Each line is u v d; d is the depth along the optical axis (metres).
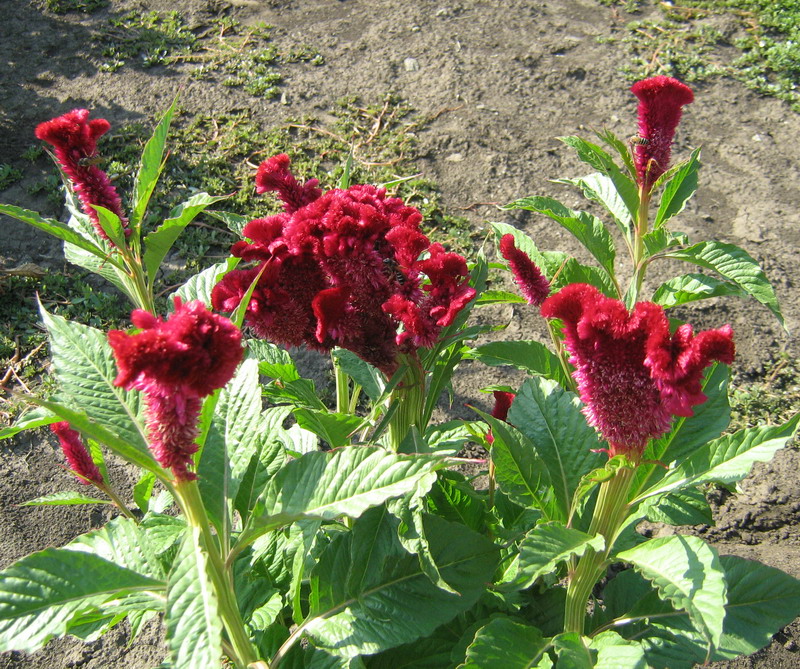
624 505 0.45
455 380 1.00
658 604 0.52
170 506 0.68
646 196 0.66
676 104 0.62
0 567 0.77
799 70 1.56
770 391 0.97
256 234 0.49
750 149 1.38
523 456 0.50
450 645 0.56
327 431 0.54
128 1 1.75
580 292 0.40
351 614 0.48
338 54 1.60
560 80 1.53
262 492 0.45
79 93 1.45
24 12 1.69
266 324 0.46
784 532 0.81
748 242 1.19
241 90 1.48
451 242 1.16
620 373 0.39
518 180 1.29
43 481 0.86
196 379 0.34
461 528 0.51
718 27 1.70
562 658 0.44
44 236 1.15
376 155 1.33
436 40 1.65
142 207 0.59
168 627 0.36
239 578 0.53
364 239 0.46
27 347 1.00
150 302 0.62
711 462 0.44
